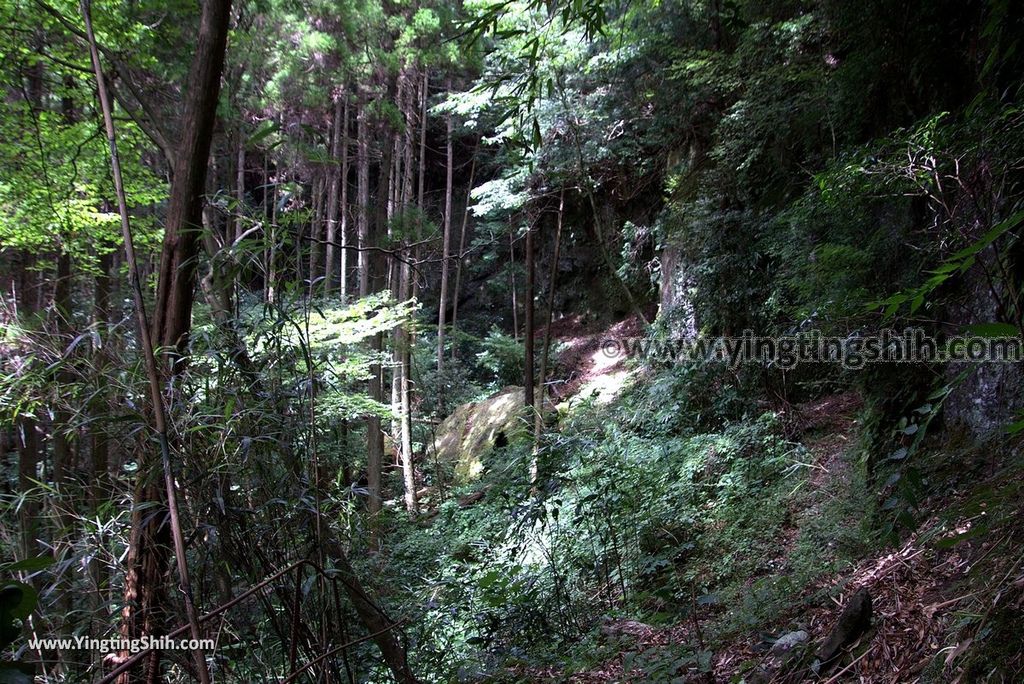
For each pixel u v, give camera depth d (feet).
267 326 8.97
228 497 8.08
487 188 40.93
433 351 58.85
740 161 28.91
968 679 6.33
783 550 17.07
